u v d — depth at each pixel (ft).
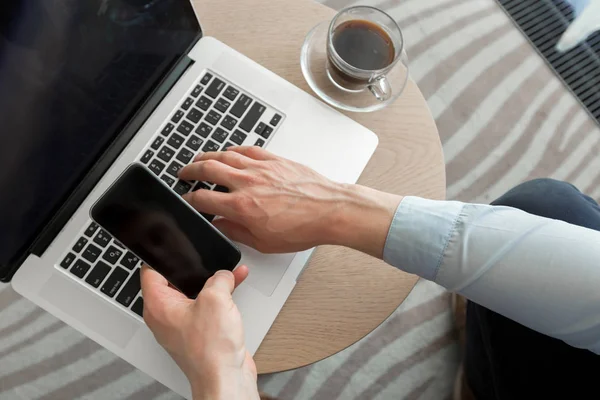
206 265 1.85
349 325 2.02
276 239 1.92
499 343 2.51
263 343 1.96
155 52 2.06
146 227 1.84
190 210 1.87
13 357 3.45
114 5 1.80
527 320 1.82
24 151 1.73
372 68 2.22
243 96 2.19
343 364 3.62
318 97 2.28
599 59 4.47
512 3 4.51
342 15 2.23
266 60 2.30
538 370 2.37
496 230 1.78
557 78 4.40
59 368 3.46
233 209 1.91
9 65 1.59
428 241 1.82
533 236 1.74
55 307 1.88
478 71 4.33
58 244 1.94
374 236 1.90
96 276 1.92
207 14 2.33
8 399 3.40
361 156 2.18
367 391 3.60
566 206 2.37
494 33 4.42
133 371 3.51
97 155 2.03
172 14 2.01
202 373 1.48
